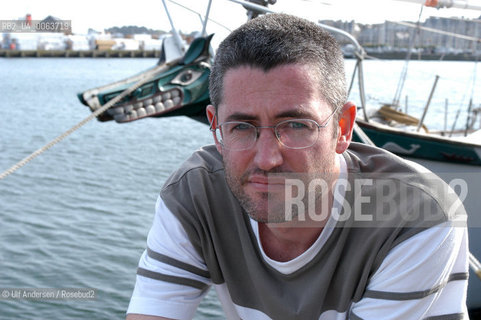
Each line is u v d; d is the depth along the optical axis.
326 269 1.50
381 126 4.67
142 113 3.88
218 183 1.65
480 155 4.36
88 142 14.20
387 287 1.47
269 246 1.56
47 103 23.33
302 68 1.34
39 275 5.80
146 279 1.66
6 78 35.94
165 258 1.65
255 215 1.43
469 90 12.06
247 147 1.38
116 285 5.57
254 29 1.37
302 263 1.51
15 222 7.55
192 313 1.71
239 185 1.43
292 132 1.36
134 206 8.39
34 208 8.23
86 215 7.90
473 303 4.52
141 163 11.69
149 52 57.66
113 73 40.72
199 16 4.32
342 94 1.43
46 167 11.23
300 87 1.34
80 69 44.53
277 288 1.56
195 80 4.00
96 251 6.48
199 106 4.09
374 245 1.48
